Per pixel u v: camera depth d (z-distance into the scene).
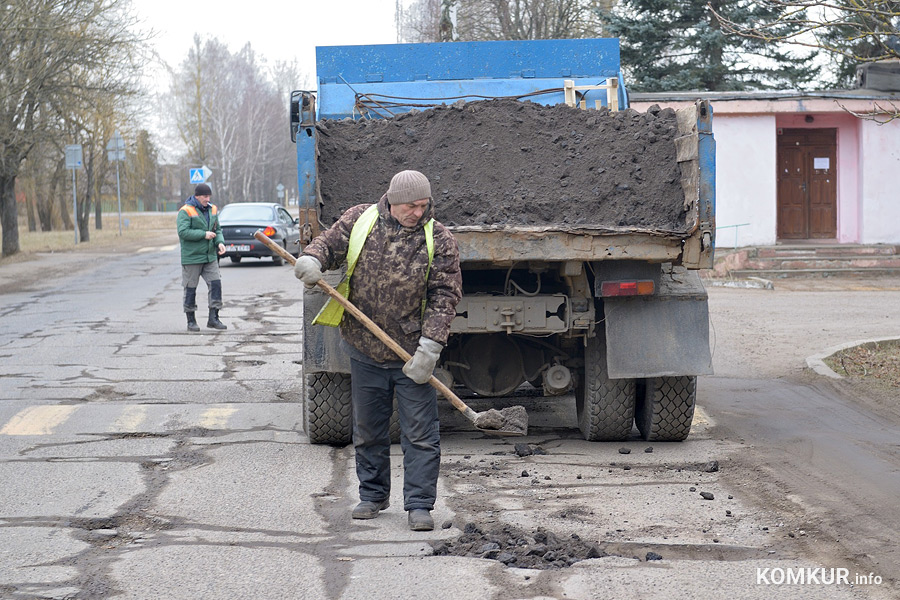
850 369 9.35
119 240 38.16
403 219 4.75
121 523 4.96
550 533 4.68
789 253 21.12
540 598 3.90
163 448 6.61
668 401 6.57
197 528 4.86
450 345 6.88
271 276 20.61
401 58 8.03
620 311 6.29
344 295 4.90
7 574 4.20
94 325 13.16
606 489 5.54
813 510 5.03
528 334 6.47
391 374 4.88
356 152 6.50
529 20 27.78
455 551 4.48
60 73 25.42
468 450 6.59
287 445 6.72
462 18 27.62
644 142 6.44
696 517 4.97
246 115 83.12
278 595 3.96
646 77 26.80
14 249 28.73
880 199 22.00
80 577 4.17
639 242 5.83
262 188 90.81
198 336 12.09
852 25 7.73
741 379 9.19
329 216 6.15
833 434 6.87
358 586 4.05
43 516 5.05
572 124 6.71
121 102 32.41
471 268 6.24
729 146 21.67
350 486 5.66
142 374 9.45
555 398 8.48
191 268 12.33
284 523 4.93
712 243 5.80
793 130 22.70
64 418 7.51
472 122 6.70
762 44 27.31
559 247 5.81
